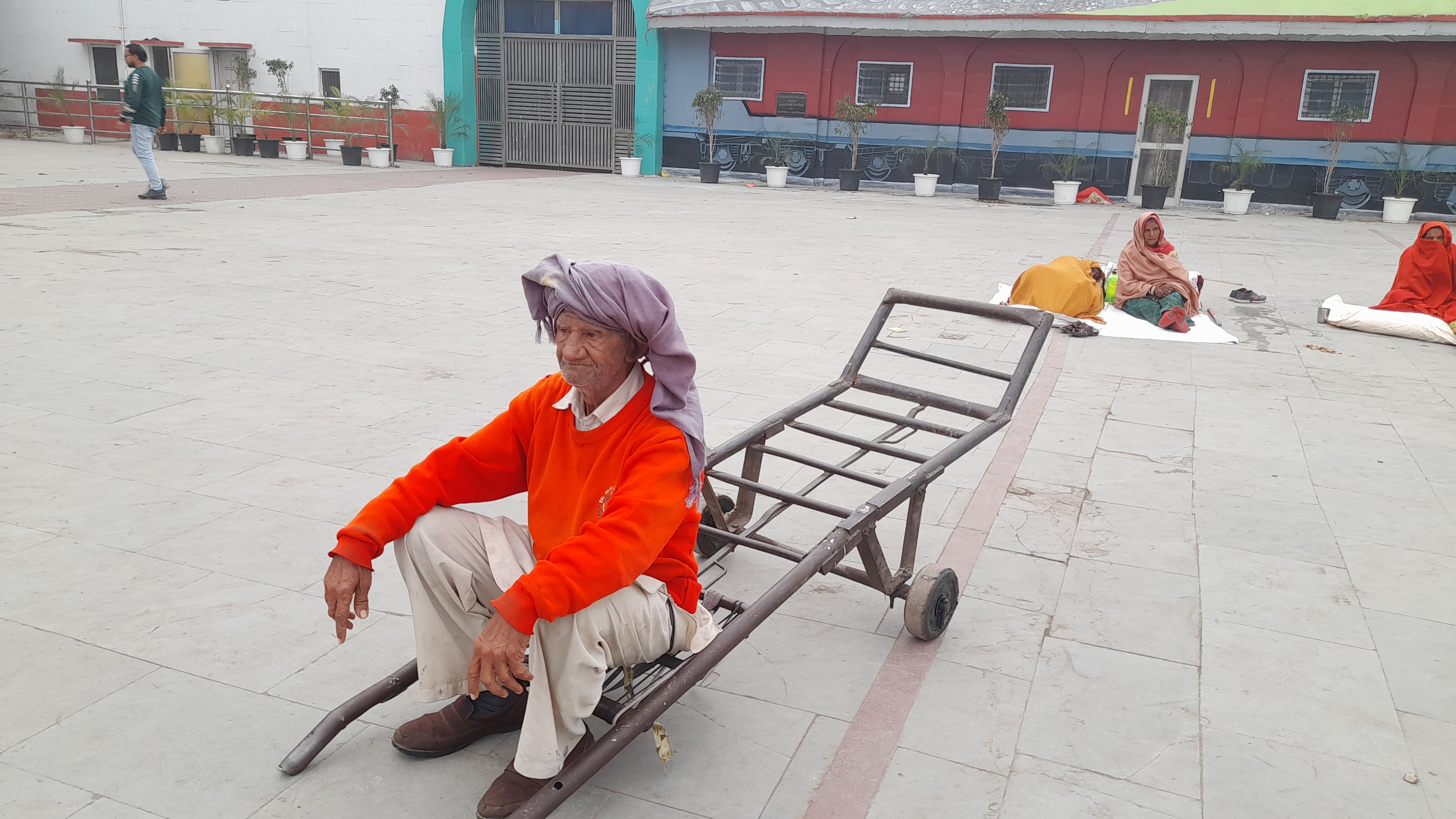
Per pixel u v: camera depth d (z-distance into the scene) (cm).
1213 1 1748
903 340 750
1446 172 1772
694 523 250
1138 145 1933
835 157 2106
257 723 269
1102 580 374
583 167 2222
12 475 418
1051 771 264
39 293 760
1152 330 814
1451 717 292
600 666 226
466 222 1296
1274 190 1891
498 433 253
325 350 642
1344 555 398
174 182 1600
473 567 239
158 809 235
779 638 329
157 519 384
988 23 1834
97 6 2392
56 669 287
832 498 444
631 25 2125
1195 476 484
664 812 244
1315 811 251
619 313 216
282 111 2275
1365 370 707
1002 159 2016
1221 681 308
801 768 263
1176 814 248
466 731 263
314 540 373
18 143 2252
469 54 2198
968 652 323
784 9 1959
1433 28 1639
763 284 955
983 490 459
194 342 645
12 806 232
